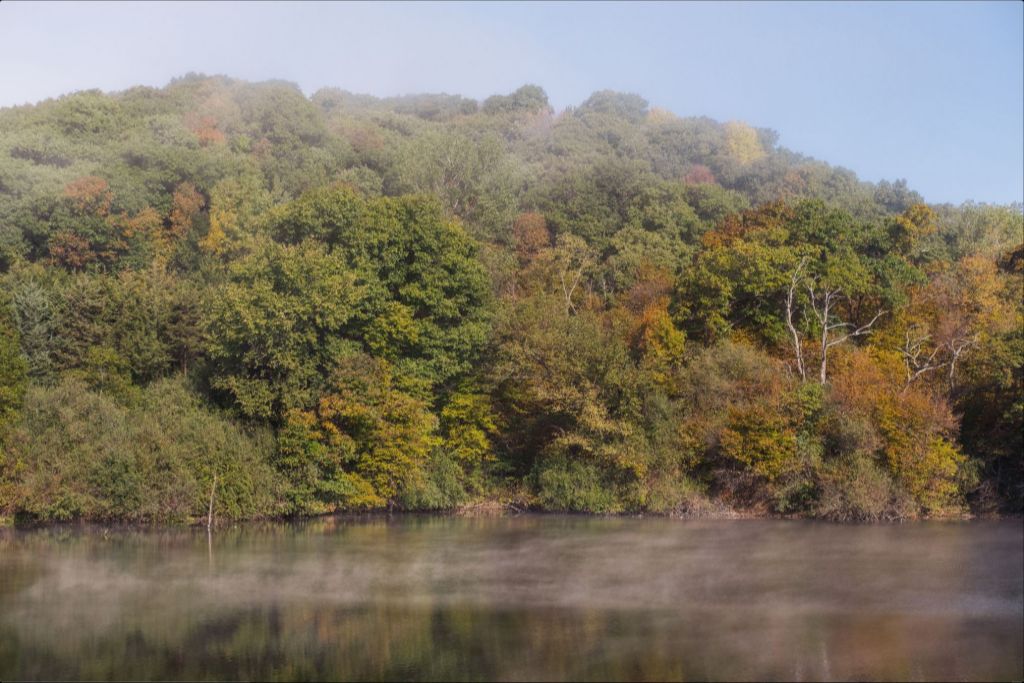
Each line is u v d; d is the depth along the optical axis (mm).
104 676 25219
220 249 75812
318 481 53031
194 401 55188
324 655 27188
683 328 65500
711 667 25906
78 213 69375
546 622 30859
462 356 59594
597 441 56438
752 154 148500
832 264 66000
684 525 51344
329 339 55219
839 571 38625
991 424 56531
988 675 25062
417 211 59906
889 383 56312
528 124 149375
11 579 36531
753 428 54031
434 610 32500
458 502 57781
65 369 55656
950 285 66500
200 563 39938
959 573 38250
